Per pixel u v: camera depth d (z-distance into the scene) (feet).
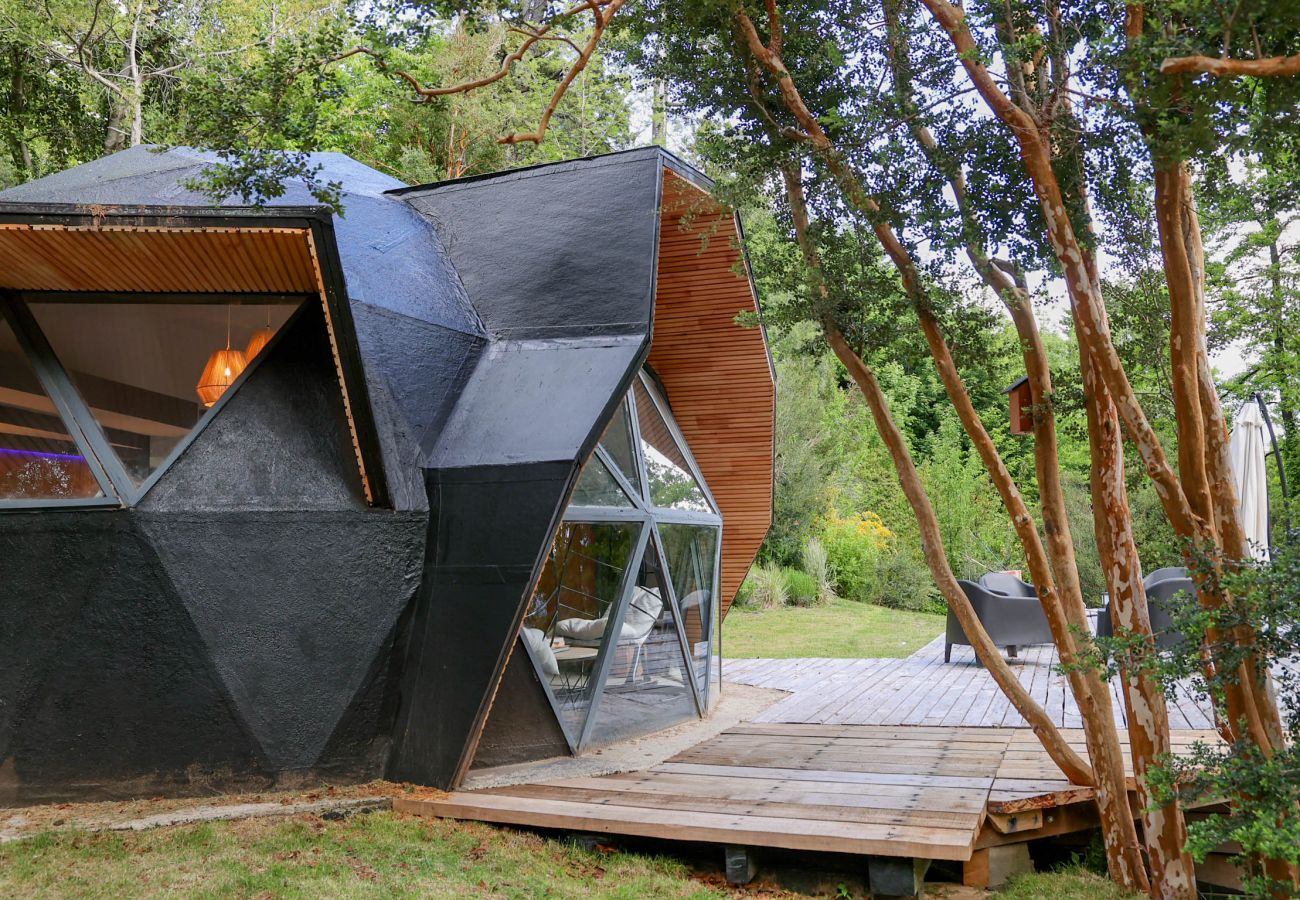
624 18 23.08
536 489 24.50
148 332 24.21
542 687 27.27
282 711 23.61
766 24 23.27
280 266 22.94
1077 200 18.49
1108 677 15.24
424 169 72.59
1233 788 13.28
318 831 21.12
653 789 23.70
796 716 33.83
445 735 24.38
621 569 30.68
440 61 68.80
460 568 24.89
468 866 19.75
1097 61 16.48
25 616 22.00
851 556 81.87
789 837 19.35
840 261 21.91
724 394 40.06
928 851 18.39
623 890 19.19
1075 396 20.34
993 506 88.99
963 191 20.10
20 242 20.68
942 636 61.52
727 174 22.77
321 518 23.93
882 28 21.11
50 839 19.70
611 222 30.30
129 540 22.16
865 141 19.61
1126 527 18.98
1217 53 14.49
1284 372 50.14
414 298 28.73
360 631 24.34
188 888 17.52
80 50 63.98
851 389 93.30
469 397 27.96
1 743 22.15
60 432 22.93
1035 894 19.97
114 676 22.45
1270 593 13.28
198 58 65.92
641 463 33.40
